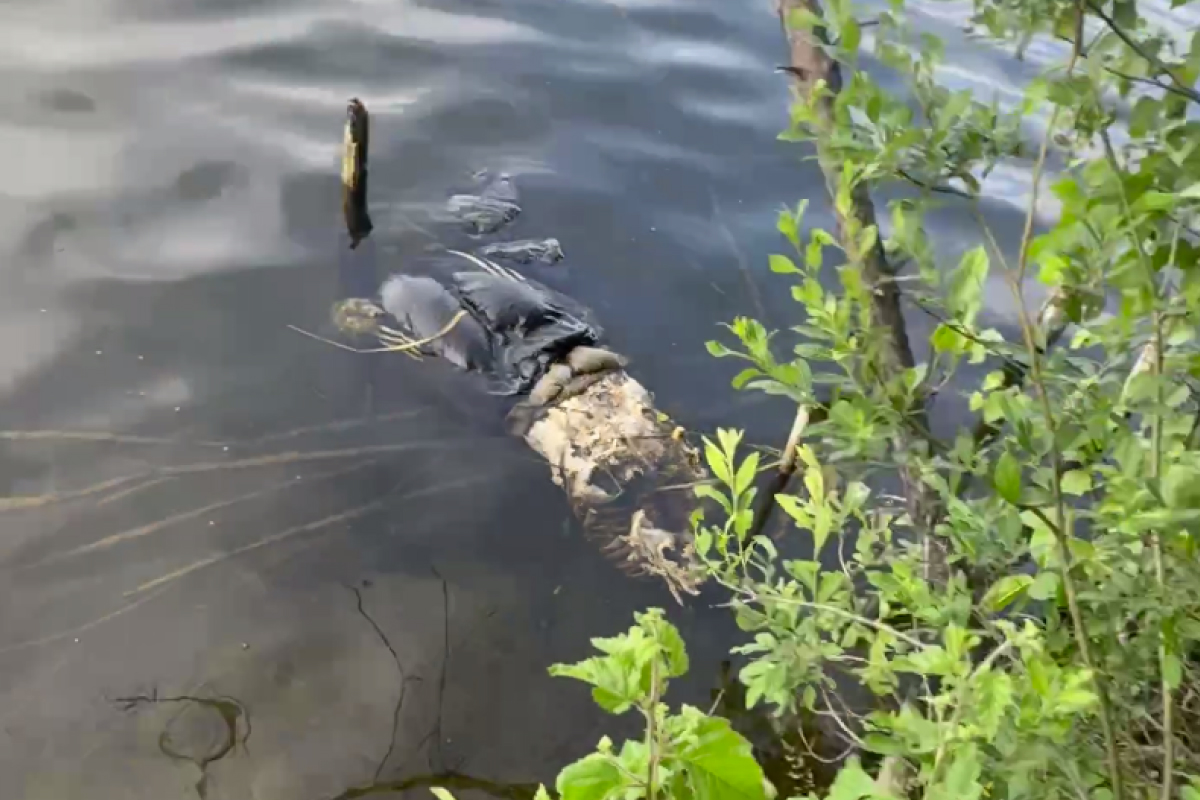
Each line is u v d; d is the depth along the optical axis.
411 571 3.67
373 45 6.43
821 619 2.49
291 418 4.15
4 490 3.71
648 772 1.67
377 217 5.18
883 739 1.96
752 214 5.41
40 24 6.26
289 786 3.02
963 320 1.93
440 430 4.21
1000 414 1.90
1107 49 1.80
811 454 2.50
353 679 3.31
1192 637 1.78
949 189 2.11
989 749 1.86
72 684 3.22
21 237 4.74
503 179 5.50
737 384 2.37
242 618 3.46
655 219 5.34
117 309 4.48
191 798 2.97
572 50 6.59
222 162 5.39
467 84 6.16
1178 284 1.97
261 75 6.07
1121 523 1.58
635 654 1.63
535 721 3.24
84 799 2.94
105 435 3.96
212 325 4.49
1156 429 1.73
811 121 2.28
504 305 4.61
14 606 3.40
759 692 2.40
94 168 5.22
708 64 6.58
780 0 4.18
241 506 3.80
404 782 3.06
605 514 3.89
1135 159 2.09
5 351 4.20
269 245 4.94
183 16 6.53
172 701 3.20
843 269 2.15
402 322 4.60
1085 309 1.97
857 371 2.61
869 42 6.17
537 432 4.20
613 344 4.62
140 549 3.62
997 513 2.06
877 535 2.70
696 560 3.73
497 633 3.49
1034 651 1.87
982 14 1.99
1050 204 5.15
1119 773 1.86
